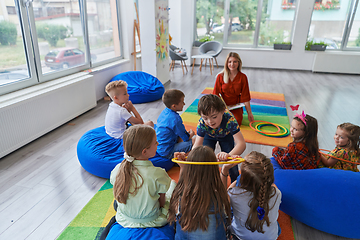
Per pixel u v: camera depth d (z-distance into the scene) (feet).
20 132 8.69
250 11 23.50
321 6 22.07
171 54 20.93
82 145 7.60
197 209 3.68
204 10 24.39
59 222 5.69
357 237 5.07
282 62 23.91
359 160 6.03
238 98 10.61
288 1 22.48
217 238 3.84
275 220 4.31
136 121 7.94
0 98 8.61
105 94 15.06
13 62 9.45
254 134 10.09
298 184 5.41
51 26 11.10
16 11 9.30
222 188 3.87
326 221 5.10
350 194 4.93
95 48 14.67
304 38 22.63
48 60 11.14
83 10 13.15
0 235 5.33
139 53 19.95
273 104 13.94
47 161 8.11
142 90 13.91
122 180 4.13
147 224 4.44
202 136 5.91
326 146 9.40
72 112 11.33
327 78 20.66
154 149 4.29
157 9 15.78
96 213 5.87
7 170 7.59
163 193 4.52
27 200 6.35
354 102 14.61
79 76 12.28
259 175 3.92
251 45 24.73
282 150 6.51
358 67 21.88
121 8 16.66
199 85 17.95
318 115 12.49
